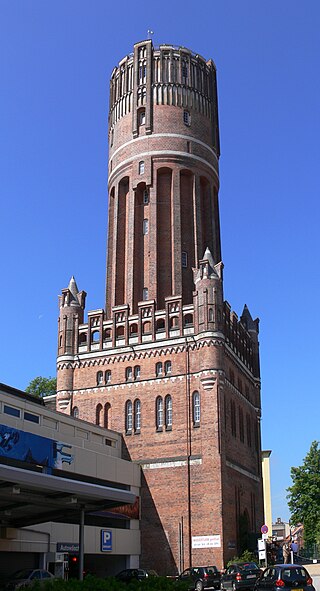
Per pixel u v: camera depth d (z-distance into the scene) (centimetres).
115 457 5781
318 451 7800
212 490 5819
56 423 5244
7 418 4609
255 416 7481
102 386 6631
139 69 8119
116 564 5838
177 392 6288
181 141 7775
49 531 4847
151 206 7469
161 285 7194
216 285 6462
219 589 4731
